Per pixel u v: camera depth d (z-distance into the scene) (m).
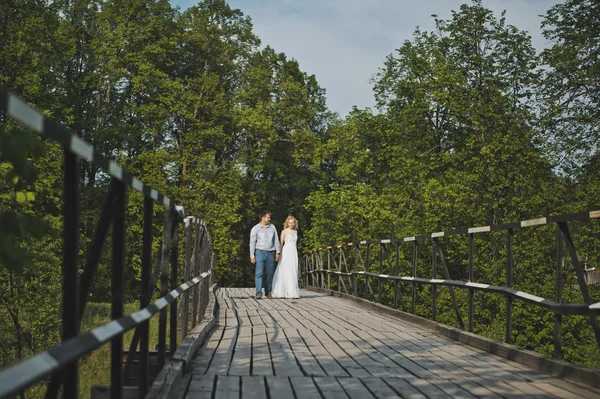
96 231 2.83
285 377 5.45
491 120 30.75
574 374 5.38
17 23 27.20
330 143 40.91
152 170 38.16
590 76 24.72
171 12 42.06
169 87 39.62
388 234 34.25
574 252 5.48
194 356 6.45
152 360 7.54
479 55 31.56
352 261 36.41
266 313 11.72
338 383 5.26
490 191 29.03
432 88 33.09
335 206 38.25
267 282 16.09
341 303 14.59
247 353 6.81
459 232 8.52
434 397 4.77
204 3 43.34
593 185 24.47
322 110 51.97
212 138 41.56
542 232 27.36
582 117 24.86
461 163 31.84
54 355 1.90
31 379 1.64
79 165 2.25
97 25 37.38
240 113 42.41
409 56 37.16
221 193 40.66
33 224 3.45
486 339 7.33
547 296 26.16
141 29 38.06
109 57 36.88
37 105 28.12
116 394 2.98
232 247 41.28
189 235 7.29
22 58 27.39
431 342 7.91
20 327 19.34
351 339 8.12
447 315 29.23
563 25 25.19
